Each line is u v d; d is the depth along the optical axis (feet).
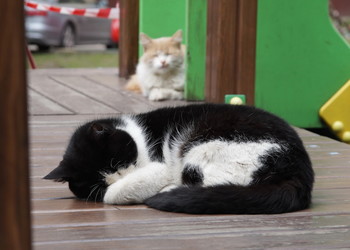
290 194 8.95
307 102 18.15
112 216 8.93
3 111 4.86
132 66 23.03
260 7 17.33
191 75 18.79
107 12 24.71
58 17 46.06
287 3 17.43
